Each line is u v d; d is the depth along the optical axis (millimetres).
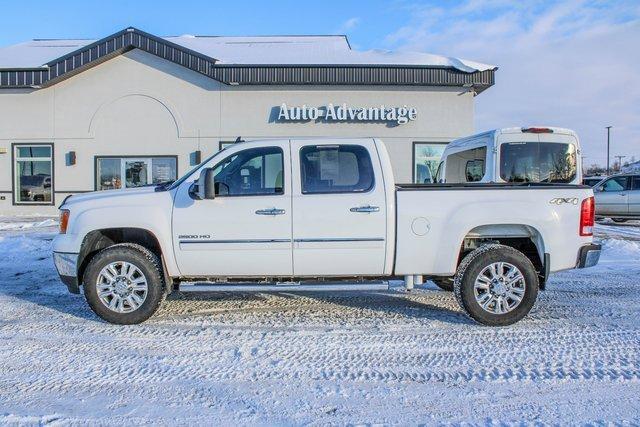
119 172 19859
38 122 19797
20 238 12414
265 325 5906
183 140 19656
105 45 19078
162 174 19797
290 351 5043
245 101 19484
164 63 19531
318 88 19391
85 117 19734
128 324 5871
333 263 5871
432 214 5828
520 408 3824
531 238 6086
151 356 4898
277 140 6031
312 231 5809
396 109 19234
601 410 3789
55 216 19688
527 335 5531
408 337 5469
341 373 4500
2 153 19922
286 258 5852
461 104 19359
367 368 4617
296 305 6844
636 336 5492
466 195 5891
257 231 5812
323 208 5820
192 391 4125
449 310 6586
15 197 20016
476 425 3570
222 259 5859
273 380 4348
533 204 5875
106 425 3562
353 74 18547
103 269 5828
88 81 19688
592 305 6852
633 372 4500
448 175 11852
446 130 19391
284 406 3861
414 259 5859
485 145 9938
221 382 4301
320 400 3965
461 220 5824
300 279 6094
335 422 3615
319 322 6031
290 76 18594
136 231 6070
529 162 9594
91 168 19844
